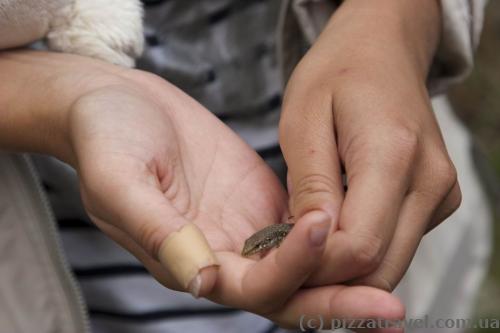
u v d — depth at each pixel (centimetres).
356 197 60
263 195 65
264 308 60
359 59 65
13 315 70
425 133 62
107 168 60
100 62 67
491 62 156
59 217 78
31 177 69
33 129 65
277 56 74
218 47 78
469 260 97
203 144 65
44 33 67
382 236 60
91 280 79
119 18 67
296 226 58
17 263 70
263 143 79
